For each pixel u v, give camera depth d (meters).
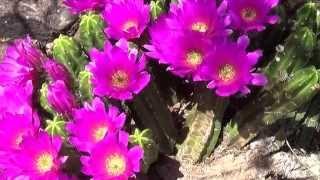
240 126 0.54
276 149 0.55
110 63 0.50
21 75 0.55
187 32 0.49
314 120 0.56
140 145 0.49
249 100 0.55
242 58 0.48
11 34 0.69
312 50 0.52
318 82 0.49
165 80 0.58
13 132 0.52
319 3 0.60
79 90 0.54
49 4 0.68
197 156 0.55
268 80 0.52
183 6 0.51
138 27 0.52
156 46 0.51
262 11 0.52
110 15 0.53
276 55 0.53
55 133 0.51
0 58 0.67
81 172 0.53
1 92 0.55
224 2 0.51
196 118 0.54
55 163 0.48
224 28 0.50
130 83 0.49
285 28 0.58
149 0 0.61
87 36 0.54
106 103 0.53
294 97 0.50
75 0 0.57
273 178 0.55
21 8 0.68
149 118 0.54
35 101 0.56
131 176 0.48
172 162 0.56
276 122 0.54
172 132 0.56
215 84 0.48
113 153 0.49
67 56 0.54
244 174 0.55
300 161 0.56
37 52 0.57
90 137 0.50
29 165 0.49
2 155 0.51
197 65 0.49
